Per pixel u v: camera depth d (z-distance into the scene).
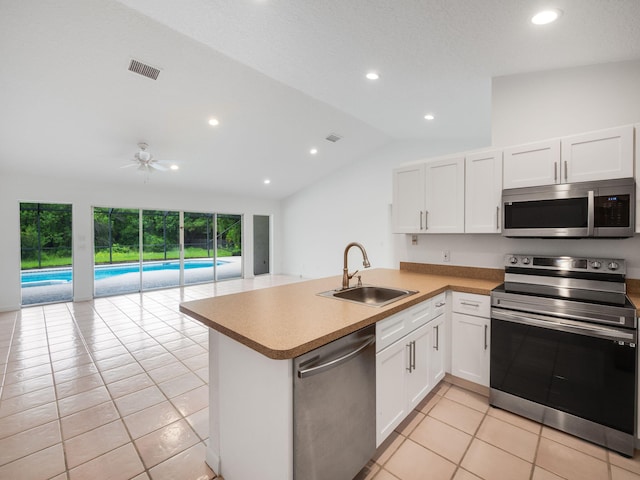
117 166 5.24
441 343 2.35
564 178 2.07
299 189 8.21
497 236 2.62
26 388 2.48
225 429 1.53
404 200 2.94
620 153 1.88
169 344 3.44
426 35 1.91
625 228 1.84
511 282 2.45
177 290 6.66
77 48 2.66
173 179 6.26
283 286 2.43
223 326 1.39
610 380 1.71
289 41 2.09
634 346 1.64
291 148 5.63
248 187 7.47
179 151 5.05
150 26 2.50
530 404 2.00
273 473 1.24
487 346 2.21
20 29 2.39
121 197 6.02
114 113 3.74
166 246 6.95
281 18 1.84
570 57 2.11
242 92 3.65
